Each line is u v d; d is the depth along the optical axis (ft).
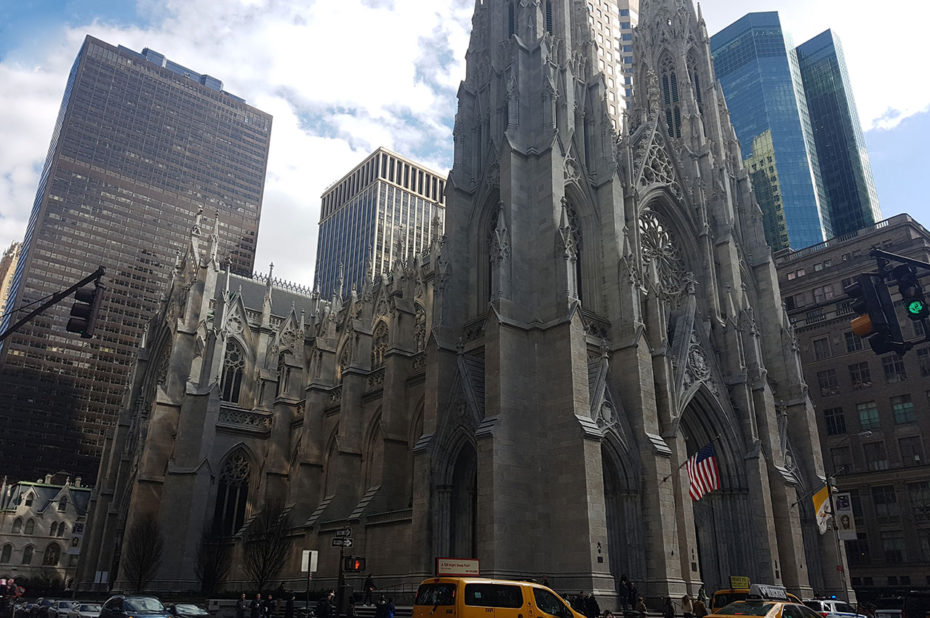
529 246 150.00
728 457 161.07
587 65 180.14
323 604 122.93
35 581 382.83
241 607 138.92
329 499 183.62
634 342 145.18
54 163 623.36
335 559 168.76
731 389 170.60
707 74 226.99
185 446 212.64
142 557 191.52
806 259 289.33
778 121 517.96
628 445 137.80
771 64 540.11
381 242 654.53
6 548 394.93
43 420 559.79
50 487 432.25
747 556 154.51
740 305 183.52
